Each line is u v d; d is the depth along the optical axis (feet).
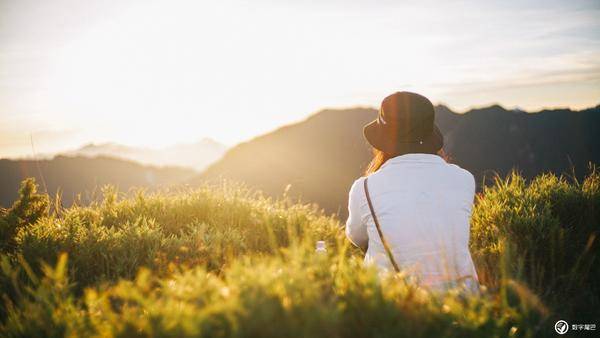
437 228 9.14
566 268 11.66
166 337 5.31
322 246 9.25
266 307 5.31
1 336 6.95
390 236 9.34
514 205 15.44
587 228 13.73
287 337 5.20
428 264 8.94
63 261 6.71
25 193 14.29
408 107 10.00
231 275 6.41
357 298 6.03
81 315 6.81
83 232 13.60
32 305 7.18
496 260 11.67
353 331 5.66
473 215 15.60
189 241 13.01
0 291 9.66
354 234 10.55
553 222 13.43
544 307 8.08
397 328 5.61
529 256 12.04
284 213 18.97
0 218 13.38
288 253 7.02
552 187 16.26
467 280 8.81
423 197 9.38
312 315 5.34
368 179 9.98
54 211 17.11
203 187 20.65
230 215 18.47
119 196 19.79
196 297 6.03
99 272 11.63
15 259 11.46
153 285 9.72
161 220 17.83
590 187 15.61
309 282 6.20
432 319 6.04
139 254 12.34
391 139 10.17
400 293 6.58
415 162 9.78
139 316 6.20
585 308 9.40
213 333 5.30
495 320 6.22
